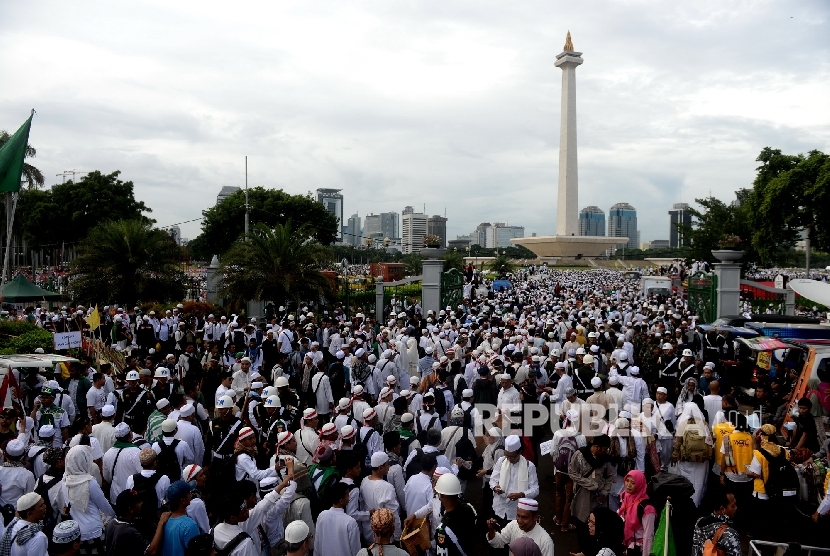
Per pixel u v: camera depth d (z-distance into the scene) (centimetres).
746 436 875
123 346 2139
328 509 612
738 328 1526
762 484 839
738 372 1414
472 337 1802
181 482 574
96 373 1112
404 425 860
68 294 2842
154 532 612
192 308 2612
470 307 2906
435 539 633
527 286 5047
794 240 3422
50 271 5197
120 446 746
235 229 5406
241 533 562
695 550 598
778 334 1387
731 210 4022
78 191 5631
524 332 1714
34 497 566
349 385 1446
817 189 2930
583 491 820
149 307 2705
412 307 2844
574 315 2409
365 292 3059
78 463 664
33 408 1103
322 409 1234
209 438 952
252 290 2534
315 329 1950
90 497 661
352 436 756
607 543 609
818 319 1606
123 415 992
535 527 614
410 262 6781
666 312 2505
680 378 1332
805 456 921
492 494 874
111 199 5753
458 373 1358
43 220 5619
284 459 692
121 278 2834
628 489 689
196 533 559
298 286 2544
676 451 934
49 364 1123
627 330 1967
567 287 5156
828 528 802
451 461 885
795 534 820
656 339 1783
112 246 2817
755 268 4600
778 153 3456
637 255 13138
